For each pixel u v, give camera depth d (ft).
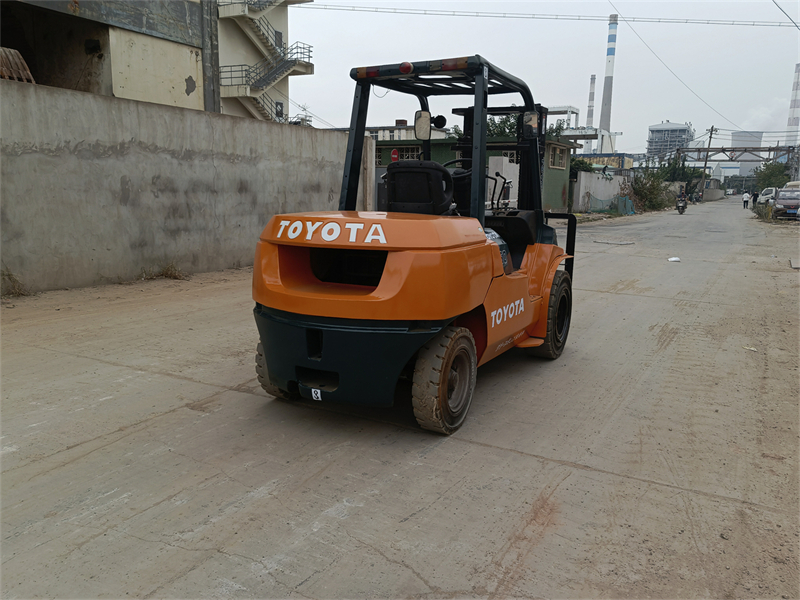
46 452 12.23
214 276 34.09
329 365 12.50
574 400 16.12
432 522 9.93
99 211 29.04
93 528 9.58
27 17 69.51
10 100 25.11
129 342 20.35
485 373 18.49
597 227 84.17
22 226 26.11
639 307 28.68
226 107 91.97
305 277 13.67
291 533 9.53
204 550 9.04
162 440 12.91
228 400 15.38
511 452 12.73
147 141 30.91
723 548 9.36
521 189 19.94
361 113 16.16
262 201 38.60
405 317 11.88
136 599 7.93
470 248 13.07
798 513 10.43
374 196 49.75
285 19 101.71
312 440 13.11
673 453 12.82
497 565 8.82
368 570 8.63
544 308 18.72
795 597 8.23
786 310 28.09
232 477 11.35
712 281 36.45
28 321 22.49
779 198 103.35
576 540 9.51
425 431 13.74
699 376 18.33
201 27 80.33
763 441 13.52
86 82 69.41
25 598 7.91
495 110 19.75
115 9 67.21
